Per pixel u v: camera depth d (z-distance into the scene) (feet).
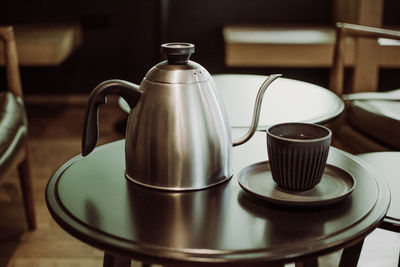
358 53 7.43
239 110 4.55
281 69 11.12
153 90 2.90
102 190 2.99
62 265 5.54
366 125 5.95
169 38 11.07
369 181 3.13
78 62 11.09
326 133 2.85
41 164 8.07
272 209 2.77
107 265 3.62
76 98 11.23
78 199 2.90
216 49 11.12
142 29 10.98
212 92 2.98
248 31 10.11
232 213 2.73
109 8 10.88
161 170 2.92
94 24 10.94
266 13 10.99
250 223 2.63
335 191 2.89
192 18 10.96
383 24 10.95
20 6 10.82
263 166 3.16
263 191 2.89
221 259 2.36
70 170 3.29
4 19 10.86
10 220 6.44
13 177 7.60
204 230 2.57
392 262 5.45
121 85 2.91
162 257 2.39
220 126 2.99
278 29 10.35
